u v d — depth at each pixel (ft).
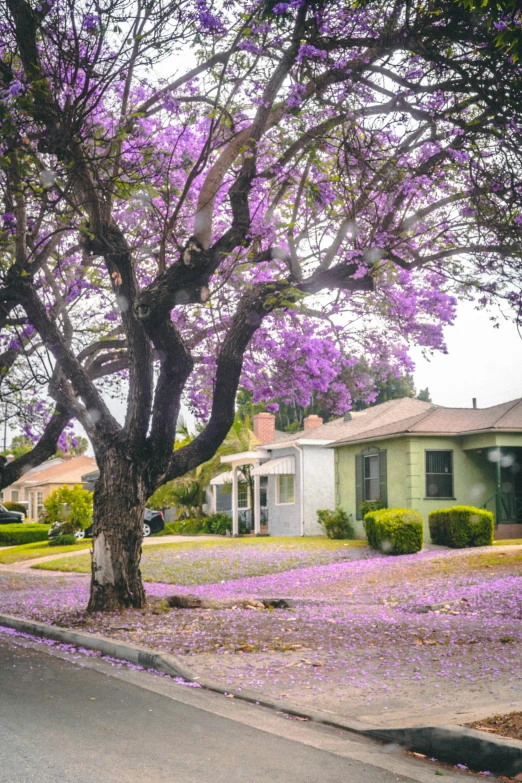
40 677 26.71
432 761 18.03
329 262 40.91
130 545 44.11
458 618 41.27
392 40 32.42
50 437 55.47
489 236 38.73
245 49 32.27
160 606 44.86
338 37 33.14
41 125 34.04
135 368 43.14
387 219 39.55
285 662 29.12
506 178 34.83
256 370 49.83
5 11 33.65
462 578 57.67
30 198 42.16
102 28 32.17
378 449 94.73
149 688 25.20
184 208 44.01
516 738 17.43
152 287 37.88
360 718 21.20
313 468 113.39
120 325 54.49
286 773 16.35
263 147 36.70
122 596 43.73
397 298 45.85
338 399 50.47
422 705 22.26
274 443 120.06
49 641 36.81
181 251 37.68
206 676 26.73
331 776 16.29
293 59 33.40
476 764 17.39
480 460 90.99
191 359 42.52
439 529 81.25
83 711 21.35
